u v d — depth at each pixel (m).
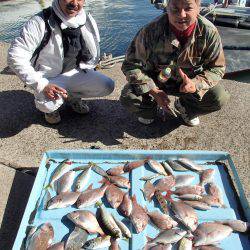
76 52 2.70
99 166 2.36
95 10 7.12
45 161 2.38
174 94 2.81
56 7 2.47
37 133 2.88
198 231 1.92
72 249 1.85
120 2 7.66
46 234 1.91
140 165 2.35
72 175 2.27
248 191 2.36
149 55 2.56
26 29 2.48
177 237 1.89
